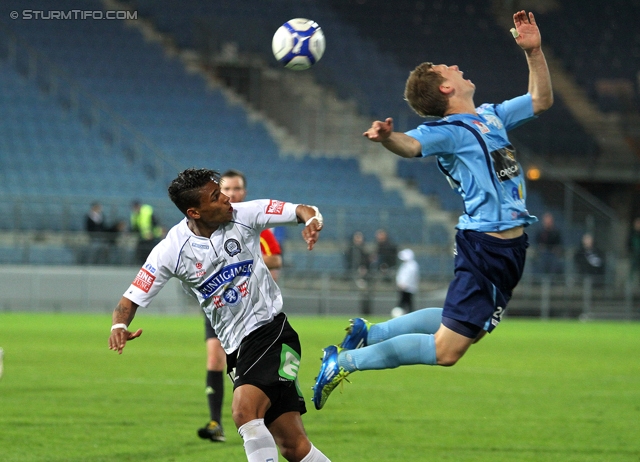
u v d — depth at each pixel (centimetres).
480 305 1889
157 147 11000
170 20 12781
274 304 1797
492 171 1906
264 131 11875
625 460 2402
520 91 13325
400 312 8919
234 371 1817
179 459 2339
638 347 6300
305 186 11088
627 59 13750
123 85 11750
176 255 1762
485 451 2511
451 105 1994
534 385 4106
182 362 4759
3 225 8769
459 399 3609
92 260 8669
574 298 9744
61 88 11250
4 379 3966
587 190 12781
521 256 1919
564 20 14212
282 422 1784
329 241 9894
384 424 2975
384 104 12662
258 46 12625
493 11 14412
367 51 13500
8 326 6956
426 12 14138
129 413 3095
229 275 1756
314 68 12800
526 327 8456
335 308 9281
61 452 2406
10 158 10000
